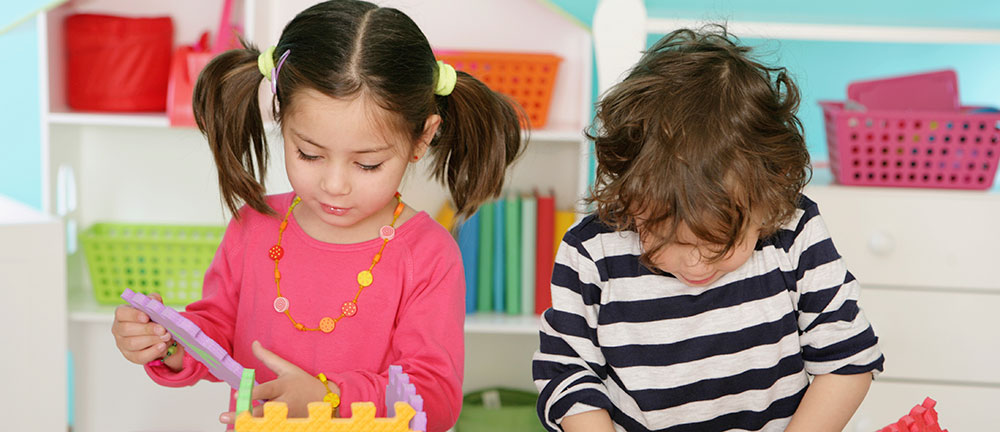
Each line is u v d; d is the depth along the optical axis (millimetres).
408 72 1014
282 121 1022
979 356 1926
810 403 1082
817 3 2229
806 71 2234
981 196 1874
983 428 1943
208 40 2195
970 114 1862
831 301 1072
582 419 1054
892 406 1947
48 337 1872
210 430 2305
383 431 765
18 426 1864
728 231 907
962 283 1907
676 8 2230
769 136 942
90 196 2279
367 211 1038
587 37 2090
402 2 2193
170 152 2279
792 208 992
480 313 2125
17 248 1824
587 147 2074
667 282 1088
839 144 1899
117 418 2277
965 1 2221
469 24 2215
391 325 1153
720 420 1128
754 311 1087
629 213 951
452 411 1095
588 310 1112
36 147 2264
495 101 1173
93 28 2088
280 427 754
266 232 1204
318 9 1029
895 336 1929
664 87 948
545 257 2109
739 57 975
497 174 1188
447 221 2078
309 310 1161
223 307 1212
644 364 1106
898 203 1893
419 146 1081
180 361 1117
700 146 904
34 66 2236
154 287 2135
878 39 1879
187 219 2305
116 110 2119
